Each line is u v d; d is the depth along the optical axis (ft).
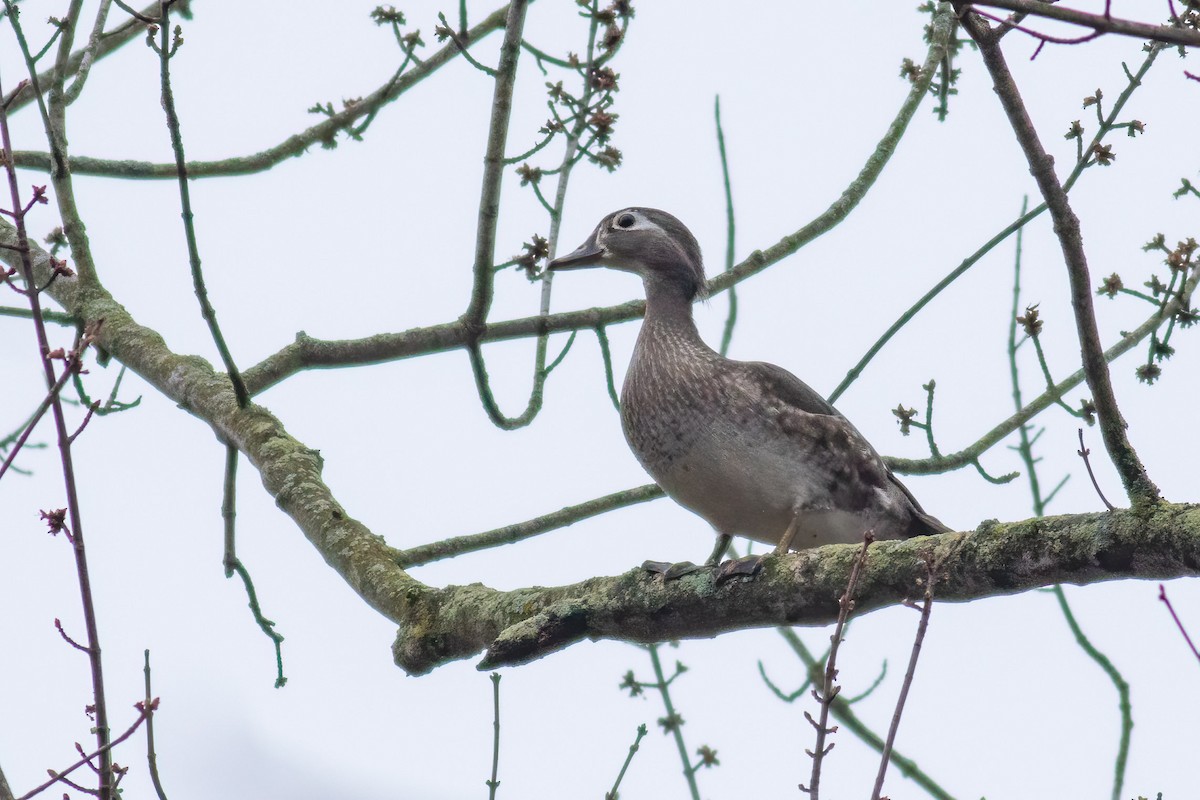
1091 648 35.01
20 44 36.14
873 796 20.24
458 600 31.48
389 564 33.37
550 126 40.34
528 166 41.81
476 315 39.73
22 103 43.96
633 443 37.99
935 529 37.45
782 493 36.14
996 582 26.11
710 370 36.83
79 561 21.86
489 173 37.91
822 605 28.07
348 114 44.78
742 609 28.68
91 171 43.27
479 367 40.19
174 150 33.37
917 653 21.08
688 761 33.01
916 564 26.78
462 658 31.65
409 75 44.60
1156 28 19.34
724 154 43.80
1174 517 24.09
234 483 38.42
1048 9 19.42
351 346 40.16
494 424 40.83
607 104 40.75
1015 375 42.45
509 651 29.35
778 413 36.04
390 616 32.40
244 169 44.34
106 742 21.68
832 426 36.06
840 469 36.04
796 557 28.50
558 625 29.45
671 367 37.27
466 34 37.45
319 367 40.22
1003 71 24.47
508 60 36.88
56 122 40.81
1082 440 24.99
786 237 43.80
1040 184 24.70
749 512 36.94
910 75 45.93
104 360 41.22
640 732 29.50
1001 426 42.27
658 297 41.04
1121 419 24.99
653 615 29.30
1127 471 24.88
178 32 32.37
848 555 27.78
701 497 37.29
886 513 36.45
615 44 40.93
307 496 35.40
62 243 44.55
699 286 42.27
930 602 21.30
